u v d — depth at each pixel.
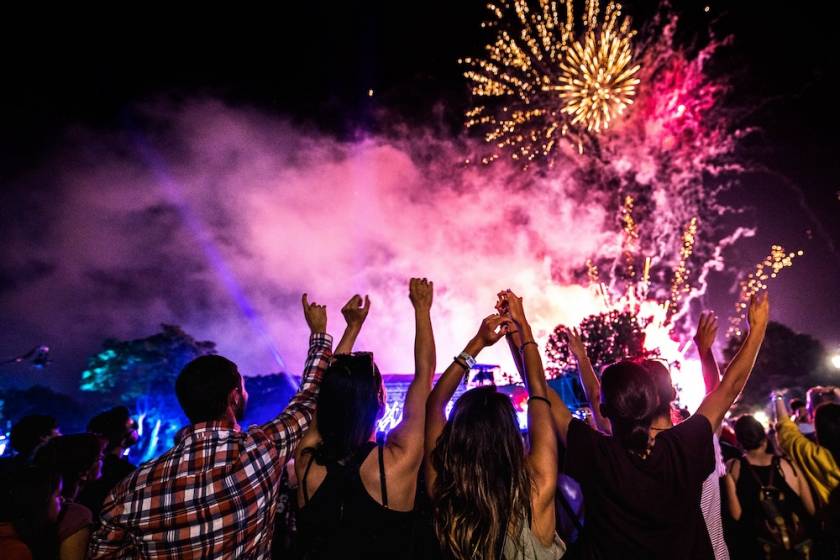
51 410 34.94
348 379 2.47
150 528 2.25
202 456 2.37
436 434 2.47
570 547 2.43
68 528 2.96
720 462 2.78
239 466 2.40
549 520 2.23
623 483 2.23
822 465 3.71
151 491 2.29
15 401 34.59
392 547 2.30
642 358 2.76
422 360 2.66
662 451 2.29
